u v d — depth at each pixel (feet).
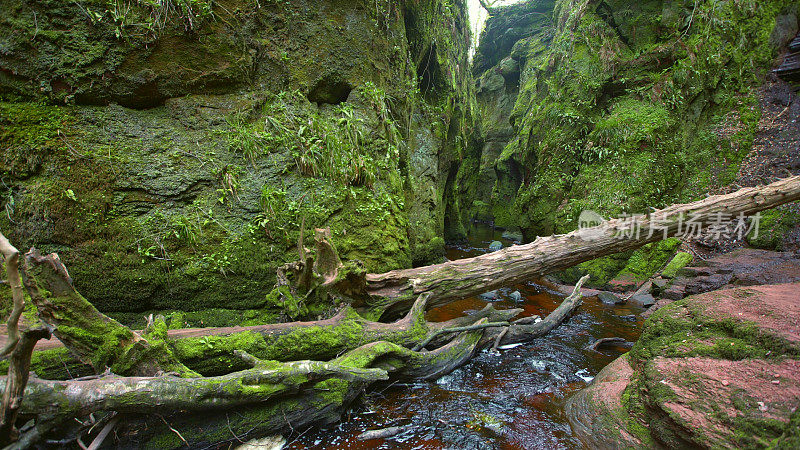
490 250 35.01
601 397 10.01
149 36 13.56
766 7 25.80
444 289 14.60
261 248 13.85
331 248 12.37
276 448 9.10
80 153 12.01
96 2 12.63
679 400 7.94
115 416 8.13
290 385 9.18
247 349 10.41
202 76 14.90
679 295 18.26
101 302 11.71
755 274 15.96
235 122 15.26
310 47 18.07
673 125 23.94
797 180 14.96
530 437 9.46
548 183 28.02
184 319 12.28
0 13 11.53
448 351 13.01
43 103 12.16
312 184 15.74
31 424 7.50
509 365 13.50
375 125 19.66
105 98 13.16
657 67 25.35
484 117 61.31
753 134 24.06
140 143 13.23
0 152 11.15
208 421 8.75
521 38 54.03
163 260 12.31
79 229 11.57
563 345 15.15
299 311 12.41
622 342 15.35
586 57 27.84
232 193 13.99
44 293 8.04
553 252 15.72
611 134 24.75
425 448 9.15
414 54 29.37
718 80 25.14
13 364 6.64
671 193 23.81
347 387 9.87
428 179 29.30
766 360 7.95
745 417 6.92
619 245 16.17
